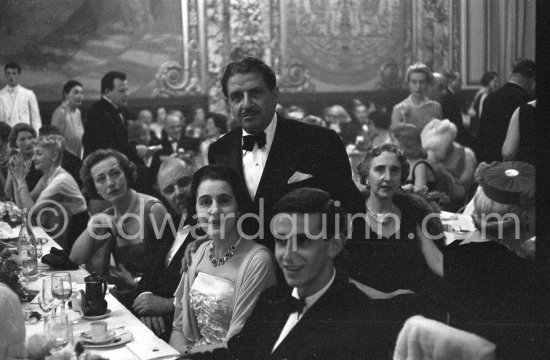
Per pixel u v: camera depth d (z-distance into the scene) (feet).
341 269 8.68
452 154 12.82
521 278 8.98
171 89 16.20
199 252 8.58
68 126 14.71
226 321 8.14
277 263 8.59
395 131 14.33
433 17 15.79
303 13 17.70
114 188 11.03
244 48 17.17
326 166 9.33
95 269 10.91
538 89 10.61
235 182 8.40
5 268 8.29
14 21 15.58
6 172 13.98
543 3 10.46
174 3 16.22
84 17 15.64
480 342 5.11
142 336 7.29
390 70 16.85
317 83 17.79
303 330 8.27
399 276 9.15
